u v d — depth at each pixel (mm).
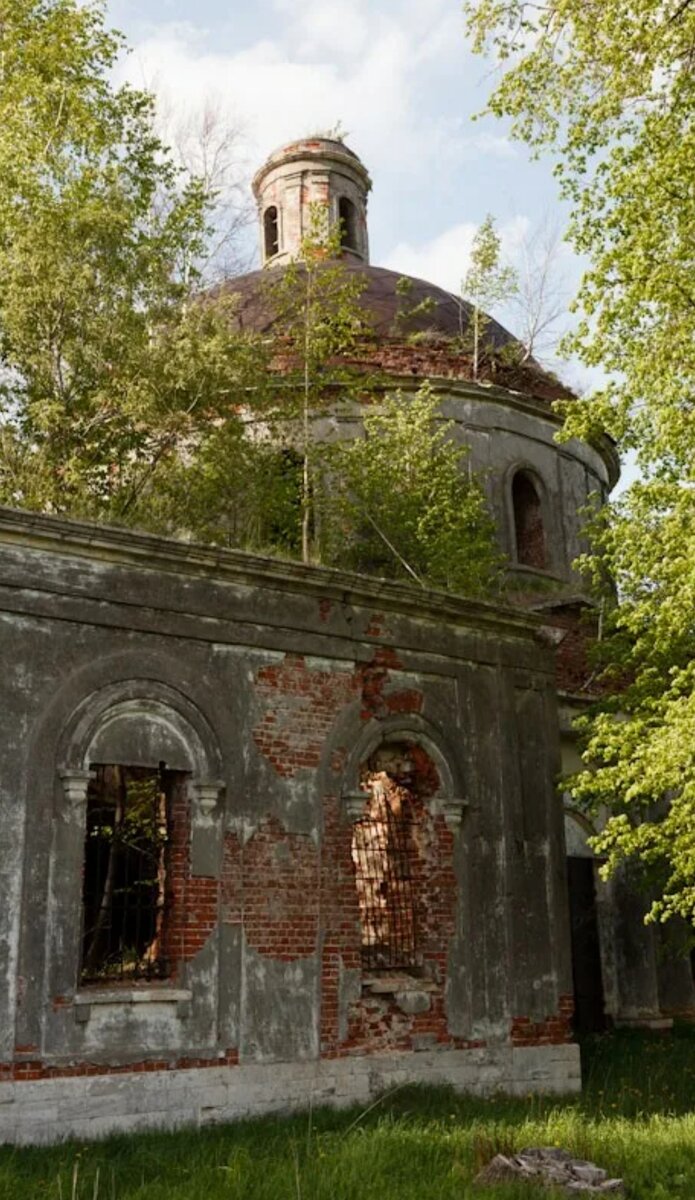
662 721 13742
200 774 11531
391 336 21547
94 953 12844
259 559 12258
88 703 10938
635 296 12461
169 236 17922
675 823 12398
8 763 10344
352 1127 10508
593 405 13266
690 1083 14047
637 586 14773
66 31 17859
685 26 12273
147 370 16031
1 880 10086
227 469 16703
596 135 13336
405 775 13805
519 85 13445
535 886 14117
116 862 13523
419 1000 12609
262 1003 11445
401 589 13477
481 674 14352
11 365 16312
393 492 18672
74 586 11047
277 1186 8297
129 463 16797
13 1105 9703
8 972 9945
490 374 21984
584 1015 17828
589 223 13148
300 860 12094
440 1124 10688
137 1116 10375
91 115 17719
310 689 12625
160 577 11672
